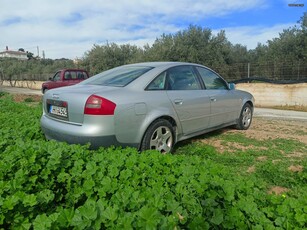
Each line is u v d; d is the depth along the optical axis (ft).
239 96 19.52
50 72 117.08
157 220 5.46
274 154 14.40
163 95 13.55
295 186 10.49
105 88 12.60
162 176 8.45
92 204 6.06
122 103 11.69
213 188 7.33
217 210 6.26
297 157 14.03
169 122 13.67
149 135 12.64
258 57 79.15
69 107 11.98
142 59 74.69
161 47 70.59
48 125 13.05
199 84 16.26
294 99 43.27
